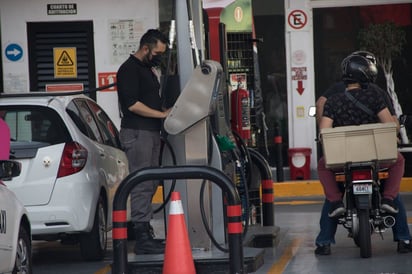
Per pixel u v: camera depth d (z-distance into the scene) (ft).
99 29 142.00
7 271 61.36
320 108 84.28
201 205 69.31
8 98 81.05
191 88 69.26
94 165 81.05
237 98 84.69
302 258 78.84
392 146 72.33
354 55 76.54
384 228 76.69
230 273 61.72
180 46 72.18
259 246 85.30
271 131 143.43
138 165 73.92
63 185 77.97
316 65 143.84
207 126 71.77
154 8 141.49
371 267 73.31
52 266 81.25
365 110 74.84
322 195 133.49
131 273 69.10
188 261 63.93
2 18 142.20
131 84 73.15
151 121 73.77
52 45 142.82
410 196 128.16
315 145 142.61
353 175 72.64
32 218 77.46
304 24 142.61
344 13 143.54
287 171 141.90
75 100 84.28
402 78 143.64
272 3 142.82
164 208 73.67
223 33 83.66
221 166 72.23
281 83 143.54
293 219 106.93
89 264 81.46
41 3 141.69
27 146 78.43
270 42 143.13
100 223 82.17
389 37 143.33
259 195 90.68
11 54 142.20
